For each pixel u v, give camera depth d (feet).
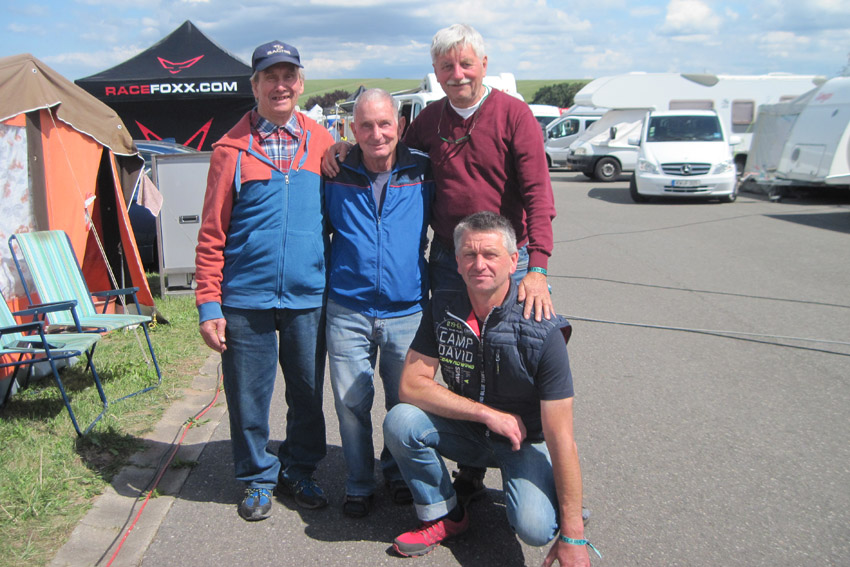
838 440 12.73
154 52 41.70
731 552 9.43
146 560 9.27
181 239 22.97
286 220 9.78
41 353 13.11
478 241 8.46
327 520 10.38
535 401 9.02
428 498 9.33
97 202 20.70
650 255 31.12
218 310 9.86
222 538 9.84
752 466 11.80
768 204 48.44
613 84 65.62
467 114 10.18
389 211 9.94
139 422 13.34
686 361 17.21
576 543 8.26
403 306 10.15
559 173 78.79
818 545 9.55
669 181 48.44
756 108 66.18
